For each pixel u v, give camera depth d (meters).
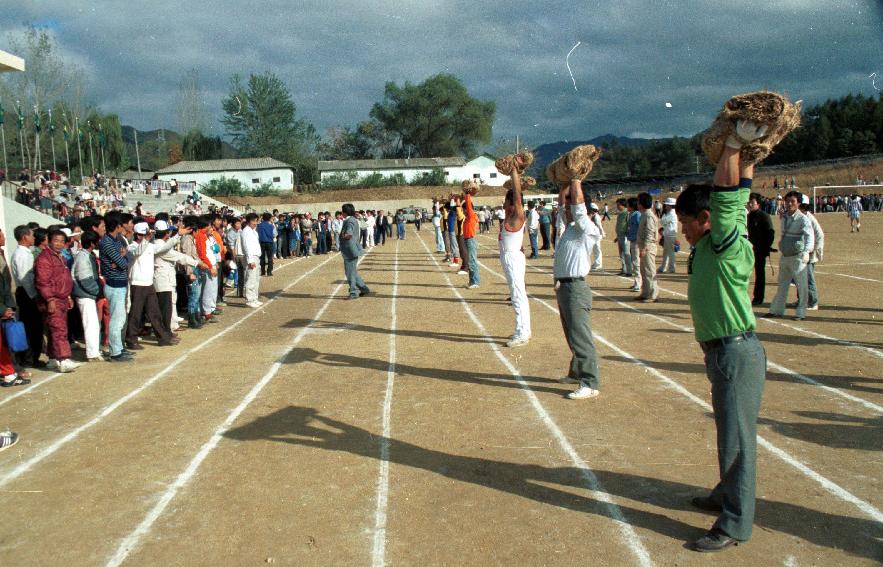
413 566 3.82
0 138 52.00
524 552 3.94
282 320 12.66
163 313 10.82
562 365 8.34
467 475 5.07
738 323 3.90
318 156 98.81
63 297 8.80
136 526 4.40
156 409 6.98
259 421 6.46
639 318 11.71
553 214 29.03
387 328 11.32
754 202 12.77
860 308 12.05
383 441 5.83
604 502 4.57
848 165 67.31
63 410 7.07
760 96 3.58
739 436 3.89
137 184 51.69
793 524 4.20
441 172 82.06
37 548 4.16
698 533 4.12
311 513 4.51
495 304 13.73
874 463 5.13
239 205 67.12
